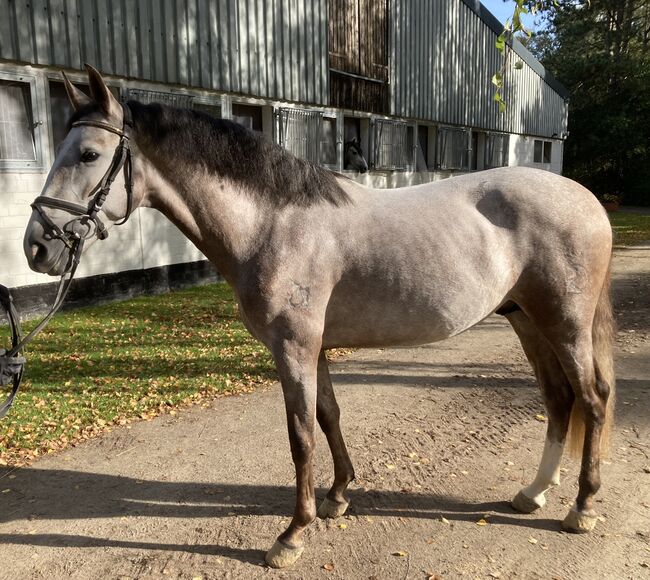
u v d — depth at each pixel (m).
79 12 7.49
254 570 2.52
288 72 10.78
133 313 7.55
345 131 12.80
